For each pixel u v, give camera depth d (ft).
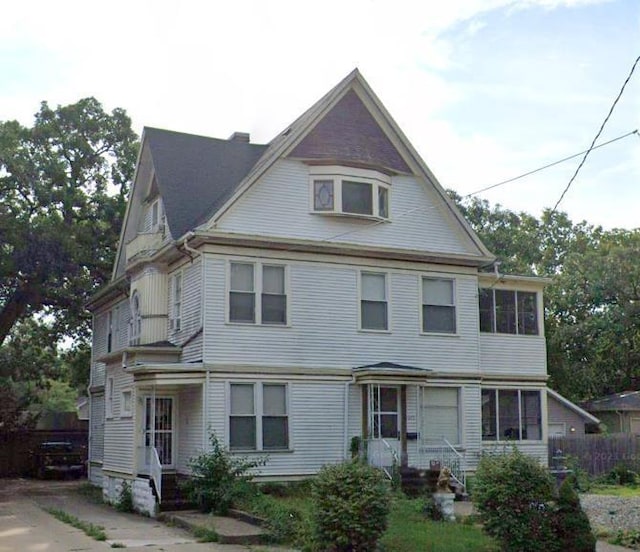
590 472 103.55
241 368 77.36
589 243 164.76
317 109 83.92
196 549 51.70
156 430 79.71
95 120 122.93
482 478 46.93
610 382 154.61
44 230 108.37
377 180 85.25
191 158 90.48
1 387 138.92
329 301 82.69
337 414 81.30
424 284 88.48
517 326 95.35
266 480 76.84
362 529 44.50
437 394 87.30
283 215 81.35
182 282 82.33
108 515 73.00
